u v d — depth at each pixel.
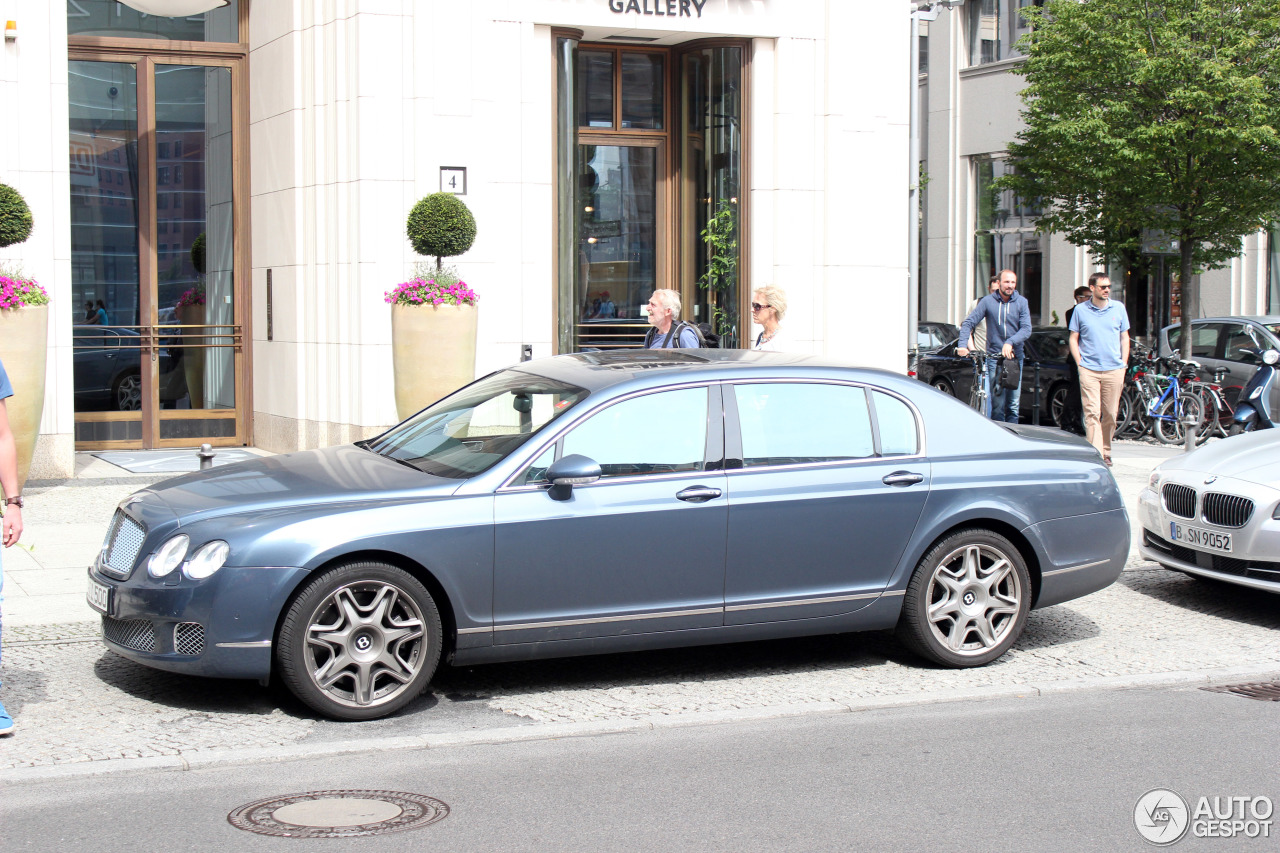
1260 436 8.45
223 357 14.42
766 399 6.29
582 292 14.26
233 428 14.49
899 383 6.56
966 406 6.70
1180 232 19.92
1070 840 4.30
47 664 6.30
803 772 4.97
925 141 31.53
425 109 12.69
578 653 5.94
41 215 11.46
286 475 6.07
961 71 30.23
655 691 6.12
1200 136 18.47
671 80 14.41
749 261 14.14
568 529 5.79
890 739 5.42
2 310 10.16
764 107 14.03
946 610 6.47
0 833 4.25
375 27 12.50
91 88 13.72
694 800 4.64
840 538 6.22
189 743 5.20
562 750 5.24
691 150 14.41
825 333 14.33
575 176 13.82
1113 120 19.30
